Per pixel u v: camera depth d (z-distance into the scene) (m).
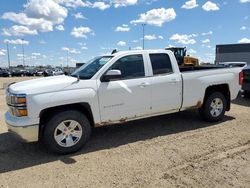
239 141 5.68
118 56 5.82
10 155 5.26
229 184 3.94
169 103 6.36
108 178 4.22
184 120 7.43
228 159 4.79
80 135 5.31
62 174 4.41
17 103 4.88
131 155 5.09
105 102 5.54
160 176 4.23
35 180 4.24
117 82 5.69
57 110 5.20
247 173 4.27
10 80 35.56
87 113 5.54
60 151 5.15
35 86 5.04
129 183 4.05
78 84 5.31
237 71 7.44
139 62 6.04
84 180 4.19
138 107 5.95
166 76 6.29
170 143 5.66
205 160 4.77
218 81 7.02
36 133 4.98
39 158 5.09
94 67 5.86
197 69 7.20
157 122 7.28
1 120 8.02
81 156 5.12
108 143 5.78
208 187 3.87
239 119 7.47
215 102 7.10
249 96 10.63
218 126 6.82
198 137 6.00
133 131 6.55
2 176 4.40
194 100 6.73
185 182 4.02
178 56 24.42
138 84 5.89
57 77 5.81
